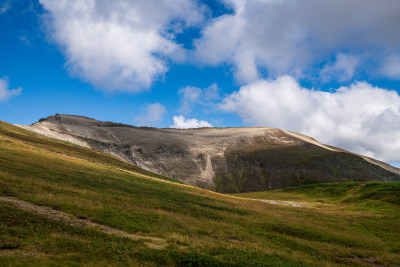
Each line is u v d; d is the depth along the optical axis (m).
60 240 14.82
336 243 25.55
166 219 24.28
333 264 19.17
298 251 21.52
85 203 23.84
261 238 23.81
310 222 33.72
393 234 29.98
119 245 15.77
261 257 17.70
